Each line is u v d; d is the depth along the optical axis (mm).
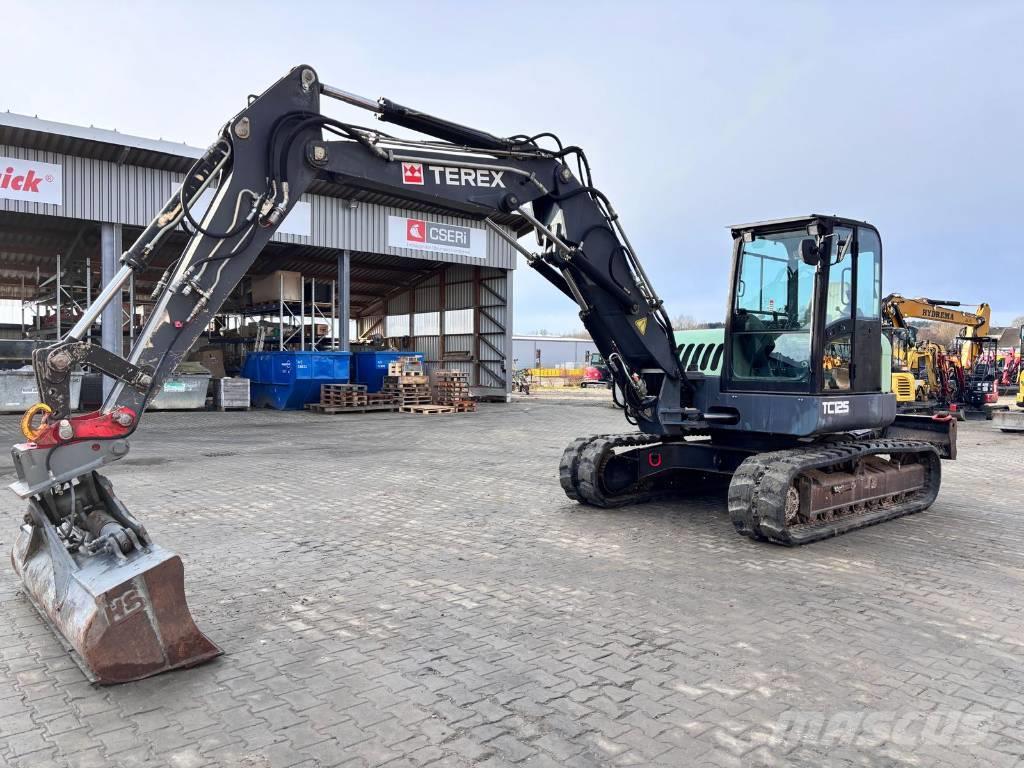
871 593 5609
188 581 5781
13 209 19031
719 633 4773
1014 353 36156
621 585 5758
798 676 4141
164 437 16047
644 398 8219
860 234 7762
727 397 7895
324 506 8641
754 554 6691
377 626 4859
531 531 7504
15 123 17609
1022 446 16219
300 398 23984
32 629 4742
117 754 3295
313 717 3639
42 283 29234
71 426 4418
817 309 7203
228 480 10383
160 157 20109
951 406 23953
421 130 6227
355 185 5871
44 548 5312
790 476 6758
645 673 4164
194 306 4965
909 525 8008
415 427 18938
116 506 4812
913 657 4418
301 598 5402
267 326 28469
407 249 25938
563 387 52312
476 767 3201
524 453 13750
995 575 6109
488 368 30781
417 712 3693
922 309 22359
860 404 7707
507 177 6660
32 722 3578
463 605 5277
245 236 5160
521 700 3826
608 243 7492
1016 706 3805
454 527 7648
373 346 31406
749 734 3502
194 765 3207
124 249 26312
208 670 4176
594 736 3471
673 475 9469
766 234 7617
